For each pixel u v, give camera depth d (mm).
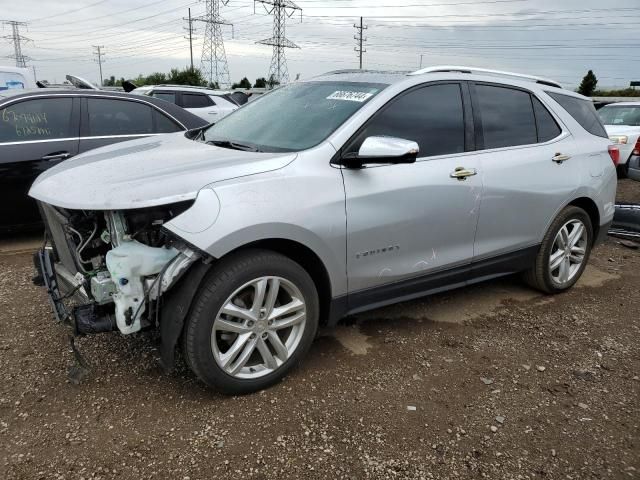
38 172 5395
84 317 2742
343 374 3242
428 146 3535
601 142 4758
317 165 3045
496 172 3834
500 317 4172
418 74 3625
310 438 2664
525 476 2490
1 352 3344
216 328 2785
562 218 4387
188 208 2660
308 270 3195
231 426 2727
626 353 3682
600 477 2508
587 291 4820
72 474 2371
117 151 3520
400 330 3865
